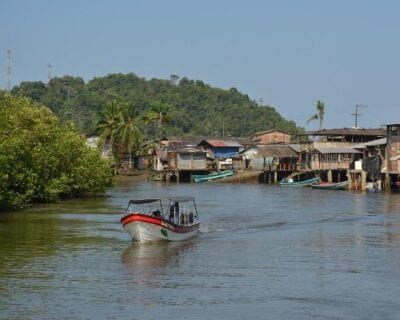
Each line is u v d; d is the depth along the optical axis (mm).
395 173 109812
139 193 110375
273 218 70438
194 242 51781
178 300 32594
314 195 106312
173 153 160625
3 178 67500
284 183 135750
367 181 119250
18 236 53406
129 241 51250
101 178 98375
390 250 47969
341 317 29734
